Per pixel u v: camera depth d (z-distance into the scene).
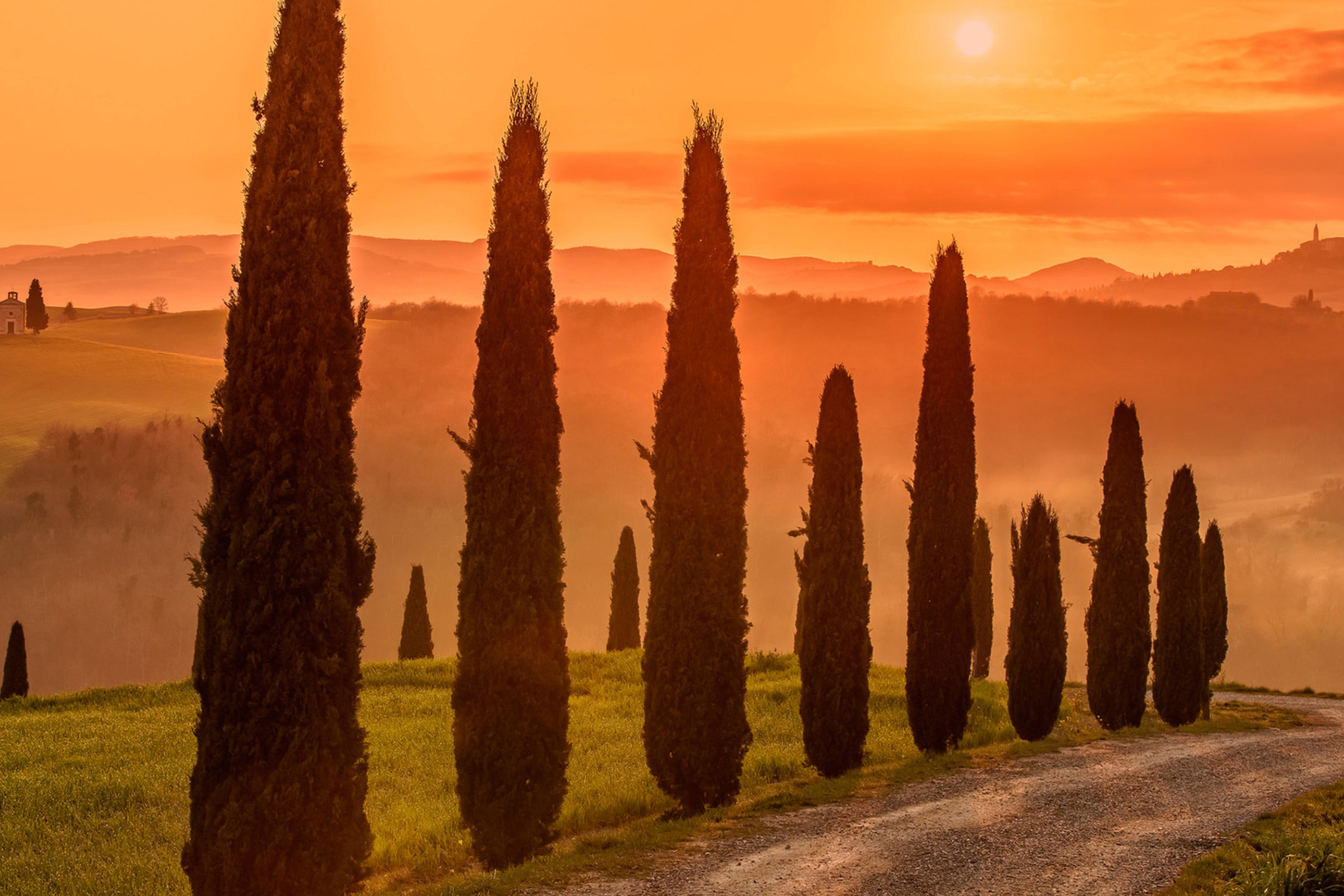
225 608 13.17
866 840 16.45
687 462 19.75
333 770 13.39
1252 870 14.33
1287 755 24.30
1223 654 39.62
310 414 13.41
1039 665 26.73
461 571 17.41
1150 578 31.47
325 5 14.05
